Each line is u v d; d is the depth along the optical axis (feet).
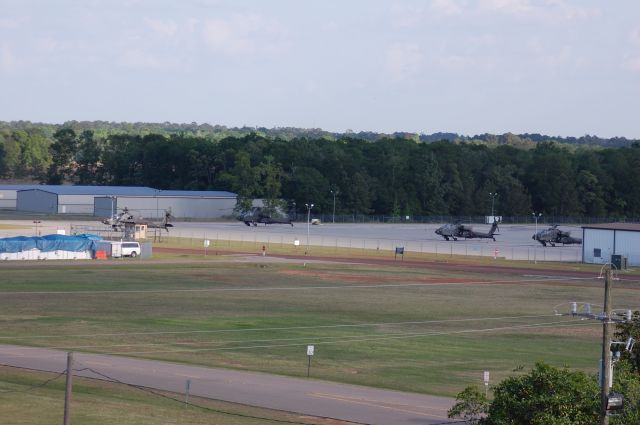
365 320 306.55
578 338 283.18
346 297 359.87
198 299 340.18
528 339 279.69
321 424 167.73
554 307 348.38
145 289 362.12
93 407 170.50
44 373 201.16
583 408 137.69
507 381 145.07
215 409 175.73
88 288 358.43
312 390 197.88
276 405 181.98
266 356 239.09
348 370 225.56
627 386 142.72
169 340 256.93
